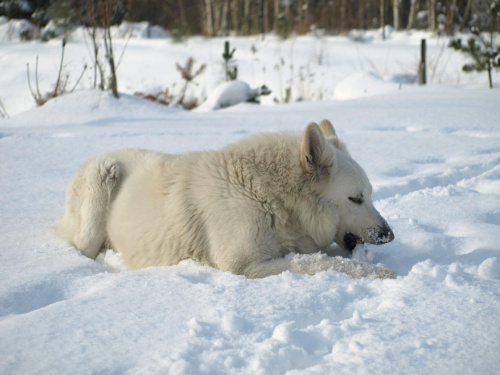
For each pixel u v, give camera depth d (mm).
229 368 1938
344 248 3691
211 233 3277
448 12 26172
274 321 2338
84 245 3834
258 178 3322
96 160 3920
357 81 15719
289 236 3416
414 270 2887
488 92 12297
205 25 30359
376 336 2148
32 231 4188
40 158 6680
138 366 1956
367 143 7297
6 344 2143
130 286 2828
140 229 3512
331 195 3469
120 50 22000
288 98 16109
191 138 7668
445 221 4141
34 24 23109
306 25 29047
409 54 21422
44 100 12508
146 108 11250
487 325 2176
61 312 2467
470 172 5707
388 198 4855
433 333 2146
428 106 10328
